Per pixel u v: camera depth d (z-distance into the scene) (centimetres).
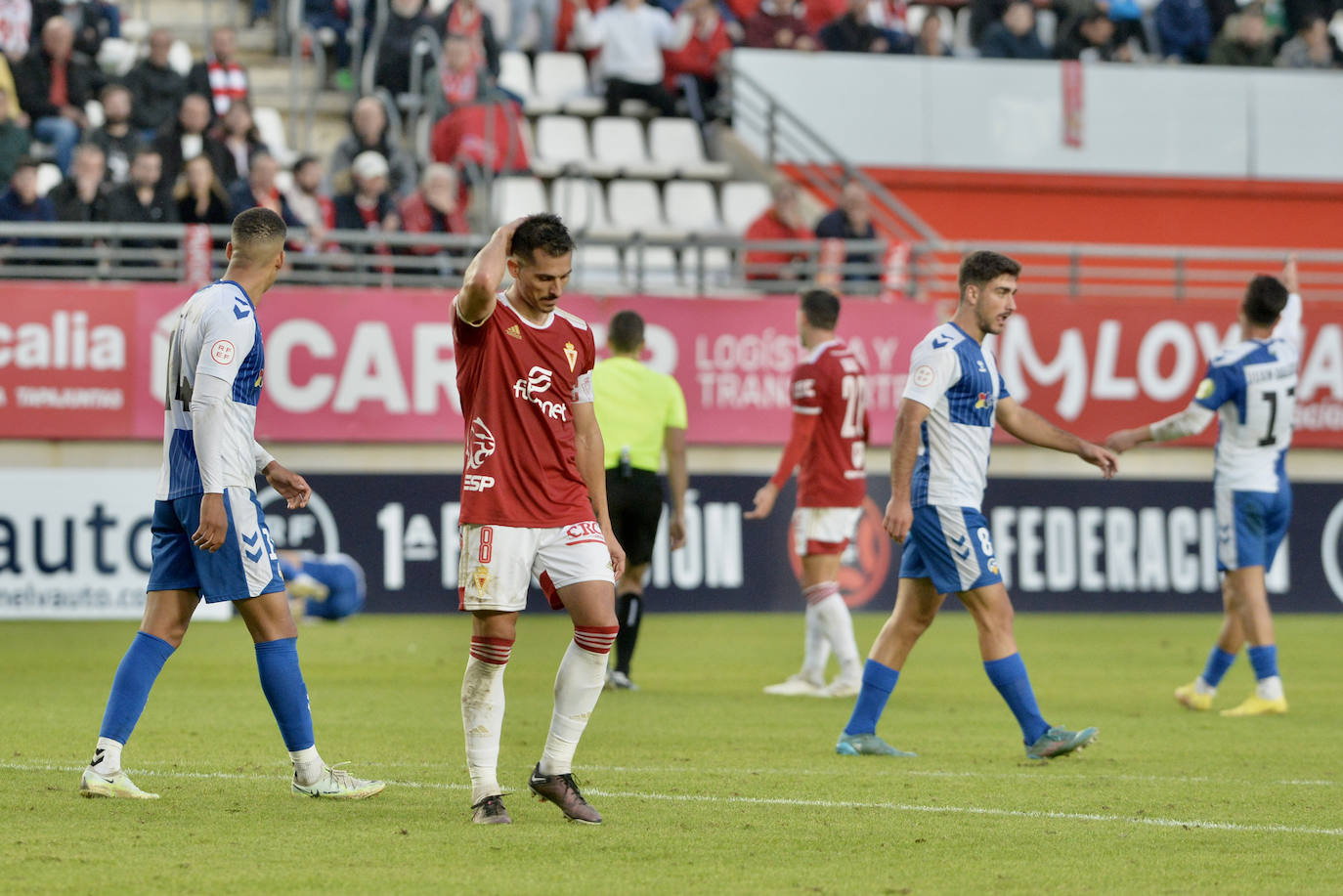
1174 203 7712
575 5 7888
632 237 6781
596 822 1953
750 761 2556
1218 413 3381
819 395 3528
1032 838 1908
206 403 1952
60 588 5147
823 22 8106
